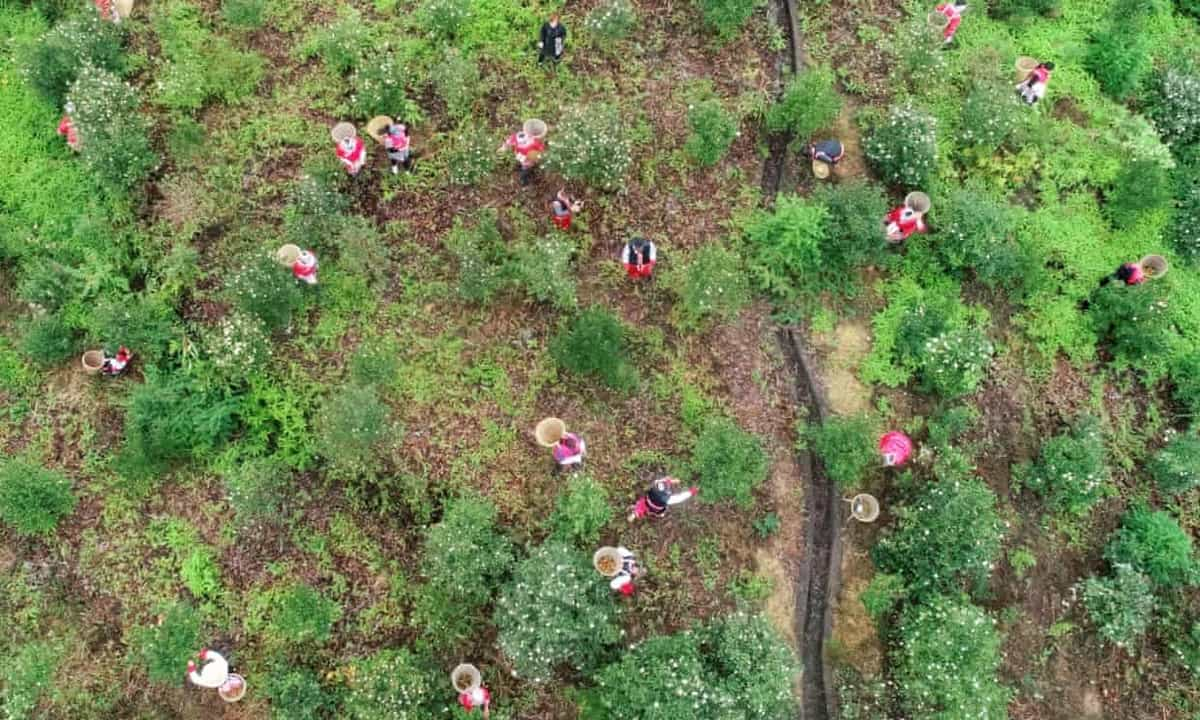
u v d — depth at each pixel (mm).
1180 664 14008
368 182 14883
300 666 12633
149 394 13289
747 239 14852
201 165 14844
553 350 13648
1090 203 15953
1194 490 14883
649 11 16375
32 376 14078
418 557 13070
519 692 12609
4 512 12820
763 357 14336
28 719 12328
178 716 12516
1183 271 15891
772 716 12117
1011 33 17031
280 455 13461
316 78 15562
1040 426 14656
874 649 13281
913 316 14352
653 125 15531
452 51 15352
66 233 14664
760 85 15992
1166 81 16562
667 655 12125
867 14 16719
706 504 13500
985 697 12227
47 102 15367
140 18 16016
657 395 13891
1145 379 15234
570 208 14227
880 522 13805
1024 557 13914
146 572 13039
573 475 13320
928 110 15891
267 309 13500
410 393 13703
